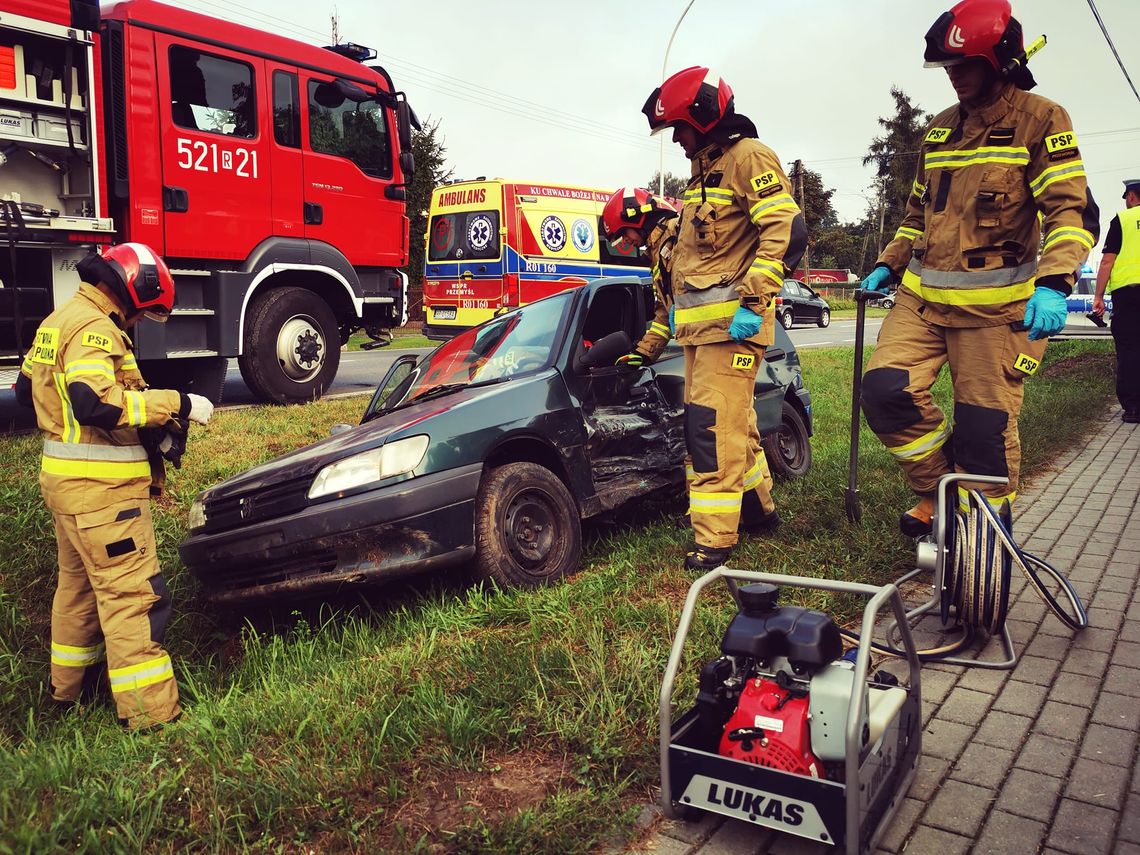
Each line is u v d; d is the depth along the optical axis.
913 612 3.53
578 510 5.05
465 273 15.57
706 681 2.57
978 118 3.76
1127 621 3.90
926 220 3.97
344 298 10.51
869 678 2.82
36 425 8.09
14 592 4.99
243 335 9.42
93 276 3.91
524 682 3.38
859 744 2.18
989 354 3.80
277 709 3.42
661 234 5.23
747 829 2.56
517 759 2.98
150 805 2.79
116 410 3.73
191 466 6.74
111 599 3.87
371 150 10.52
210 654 4.77
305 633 4.57
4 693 4.31
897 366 4.06
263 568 4.48
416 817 2.69
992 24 3.48
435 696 3.33
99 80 7.91
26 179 7.73
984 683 3.38
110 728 3.97
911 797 2.67
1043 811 2.56
